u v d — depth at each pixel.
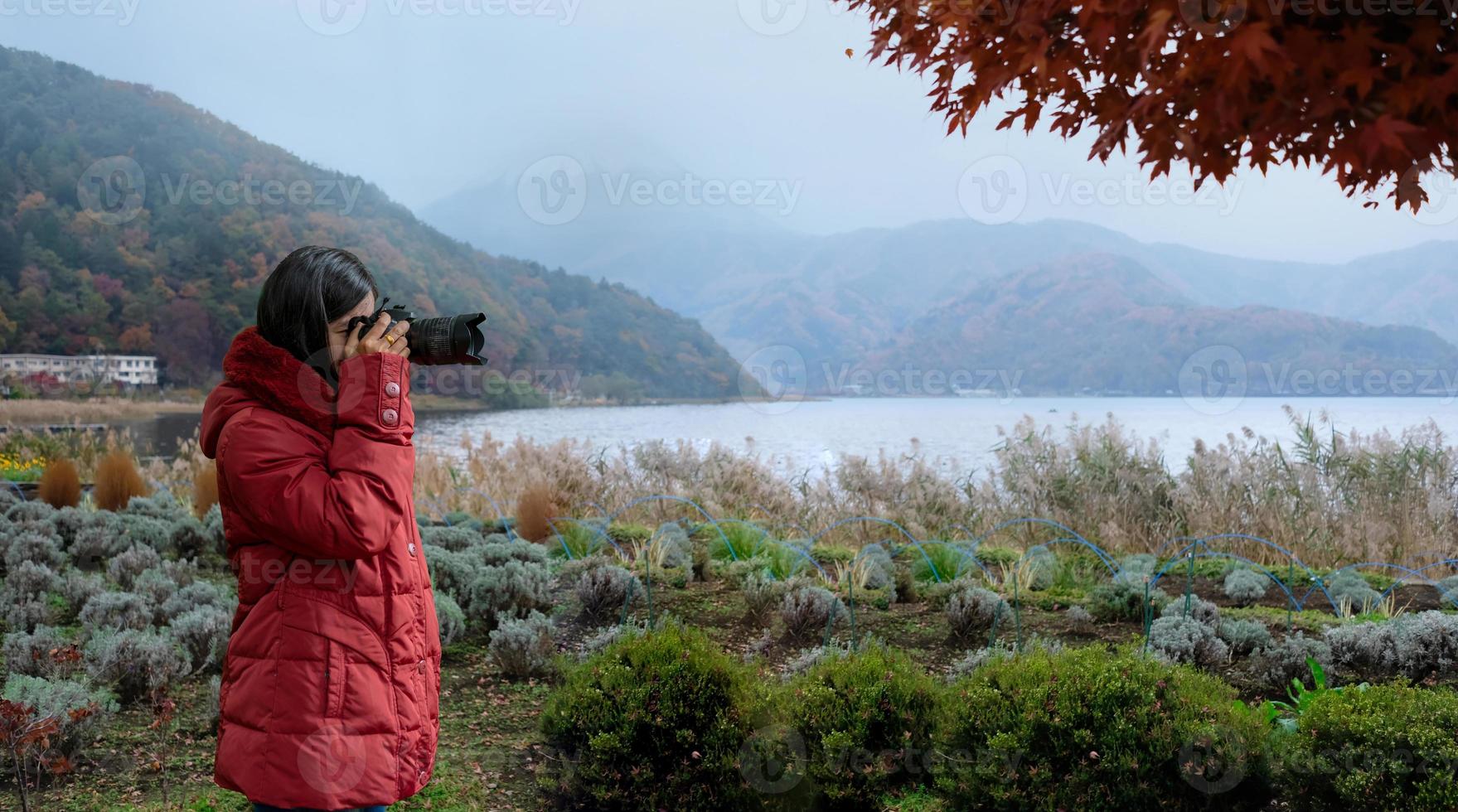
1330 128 1.71
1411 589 6.09
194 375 44.69
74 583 5.34
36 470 12.48
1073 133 2.14
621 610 5.44
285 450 1.68
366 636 1.72
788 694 3.15
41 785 3.16
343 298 1.81
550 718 3.14
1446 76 1.56
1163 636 4.30
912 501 8.46
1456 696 2.65
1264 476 7.49
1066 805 2.58
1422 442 7.70
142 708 3.91
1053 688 2.74
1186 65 1.67
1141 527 7.71
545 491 8.06
